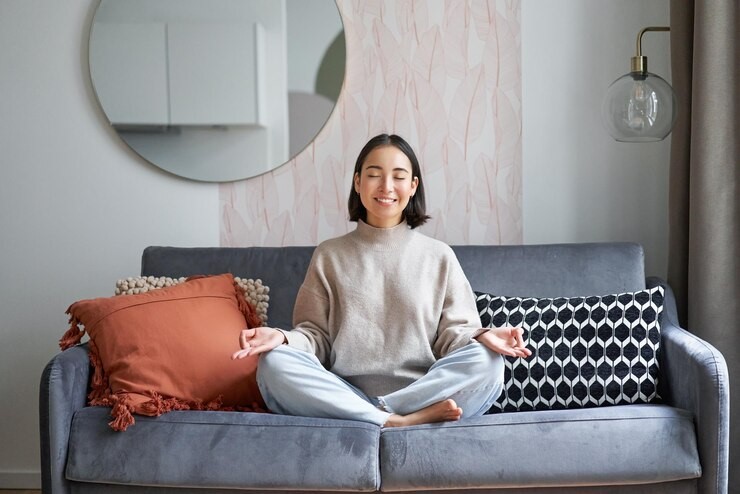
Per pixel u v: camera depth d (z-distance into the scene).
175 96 2.89
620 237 2.87
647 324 2.25
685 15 2.62
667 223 2.85
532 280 2.53
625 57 2.83
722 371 1.99
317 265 2.36
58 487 2.03
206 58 2.88
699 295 2.51
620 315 2.27
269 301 2.57
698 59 2.50
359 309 2.28
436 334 2.29
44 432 2.04
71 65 2.90
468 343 2.17
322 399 2.07
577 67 2.84
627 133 2.49
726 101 2.46
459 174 2.88
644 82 2.47
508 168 2.87
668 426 1.99
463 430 2.00
